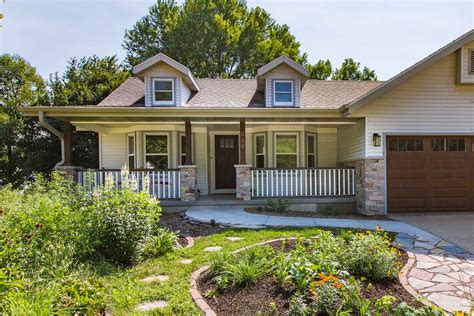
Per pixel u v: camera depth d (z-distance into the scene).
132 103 9.54
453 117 8.52
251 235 5.57
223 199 8.98
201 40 20.55
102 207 4.41
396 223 7.07
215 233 6.00
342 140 10.73
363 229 6.20
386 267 3.53
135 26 22.50
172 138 10.48
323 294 2.73
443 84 8.49
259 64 22.02
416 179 8.61
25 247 3.45
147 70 9.34
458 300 3.14
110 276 3.66
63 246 3.68
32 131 18.20
